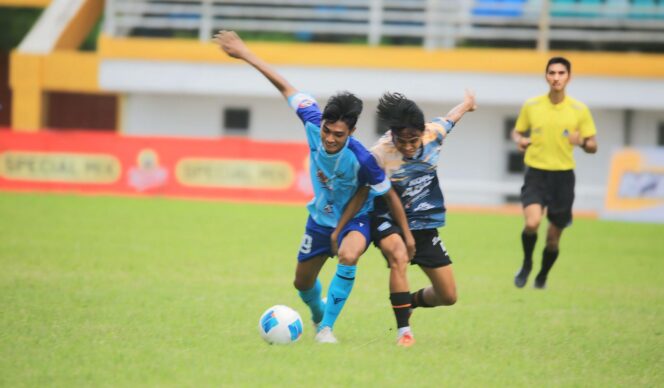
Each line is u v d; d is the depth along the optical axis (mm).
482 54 91000
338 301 27125
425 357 25438
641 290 40438
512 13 95375
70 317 30219
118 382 22062
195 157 78625
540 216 37938
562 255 52562
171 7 99375
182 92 93750
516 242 57531
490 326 31156
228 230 58219
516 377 23781
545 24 90750
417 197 27547
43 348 25531
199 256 46656
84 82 93625
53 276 39031
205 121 95750
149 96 95625
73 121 122438
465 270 45188
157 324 29469
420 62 91562
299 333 26828
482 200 89500
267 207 73938
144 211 67500
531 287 40562
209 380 22328
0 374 22625
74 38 99312
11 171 80625
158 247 49469
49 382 21969
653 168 75188
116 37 95125
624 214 75625
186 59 93000
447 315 33094
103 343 26328
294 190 77625
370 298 36312
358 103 25516
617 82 90062
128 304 33000
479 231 63719
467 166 93188
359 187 26516
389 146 27375
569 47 99938
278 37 105812
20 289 35531
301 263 27859
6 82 125250
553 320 32656
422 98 91938
